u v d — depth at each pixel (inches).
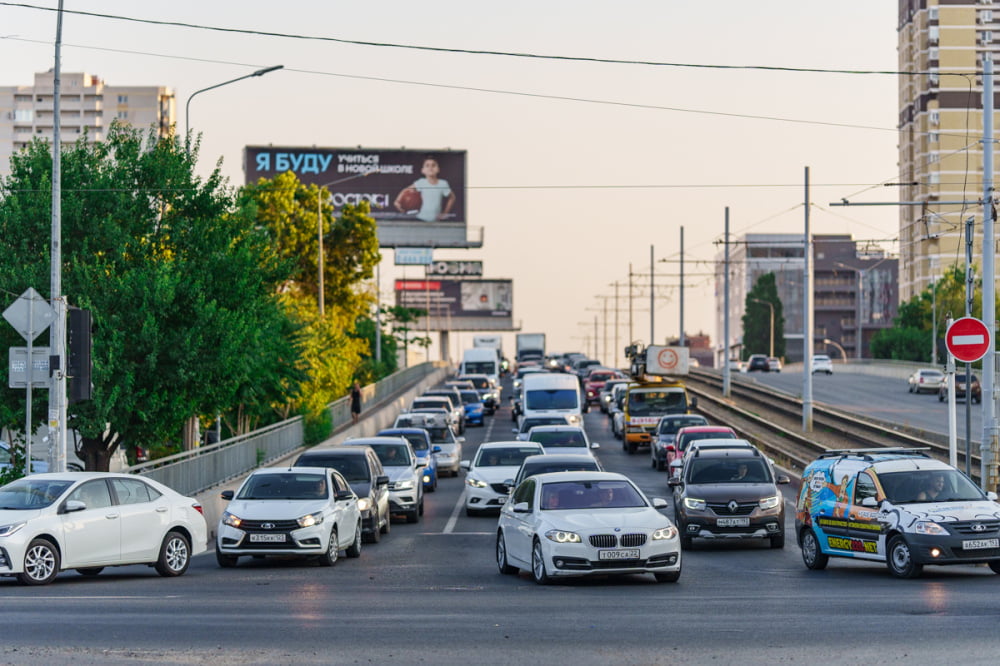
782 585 1625.2
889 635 1142.3
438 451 3595.0
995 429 2447.1
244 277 2945.4
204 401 2925.7
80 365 2213.3
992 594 1453.0
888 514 1726.1
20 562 1640.0
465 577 1792.6
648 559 1620.3
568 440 3331.7
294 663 1023.0
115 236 2792.8
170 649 1090.7
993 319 2490.2
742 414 5831.7
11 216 2768.2
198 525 1909.4
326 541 1983.3
